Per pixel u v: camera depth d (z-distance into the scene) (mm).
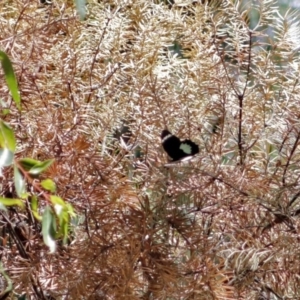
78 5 963
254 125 1375
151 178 1321
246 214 1313
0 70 1302
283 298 1290
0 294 1154
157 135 1367
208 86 1389
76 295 1261
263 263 1269
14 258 1312
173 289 1255
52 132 1314
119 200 1300
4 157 900
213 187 1306
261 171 1344
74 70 1392
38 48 1369
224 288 1238
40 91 1367
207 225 1319
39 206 1289
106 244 1277
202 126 1387
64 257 1300
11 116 1322
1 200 949
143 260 1285
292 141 1353
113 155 1349
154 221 1285
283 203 1304
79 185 1299
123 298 1248
